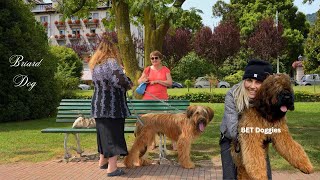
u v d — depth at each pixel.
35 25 18.00
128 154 7.49
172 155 8.69
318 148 8.99
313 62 44.03
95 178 6.78
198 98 27.28
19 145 10.04
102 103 6.65
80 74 43.94
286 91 3.55
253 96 3.93
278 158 7.87
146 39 12.34
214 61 56.56
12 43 16.36
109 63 6.64
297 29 61.00
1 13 16.14
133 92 11.58
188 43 57.81
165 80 9.00
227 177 3.90
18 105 16.30
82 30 69.06
